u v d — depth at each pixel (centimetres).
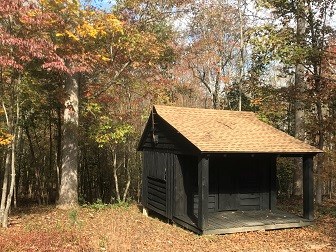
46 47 980
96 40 1354
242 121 1288
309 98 1490
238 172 1228
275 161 1271
